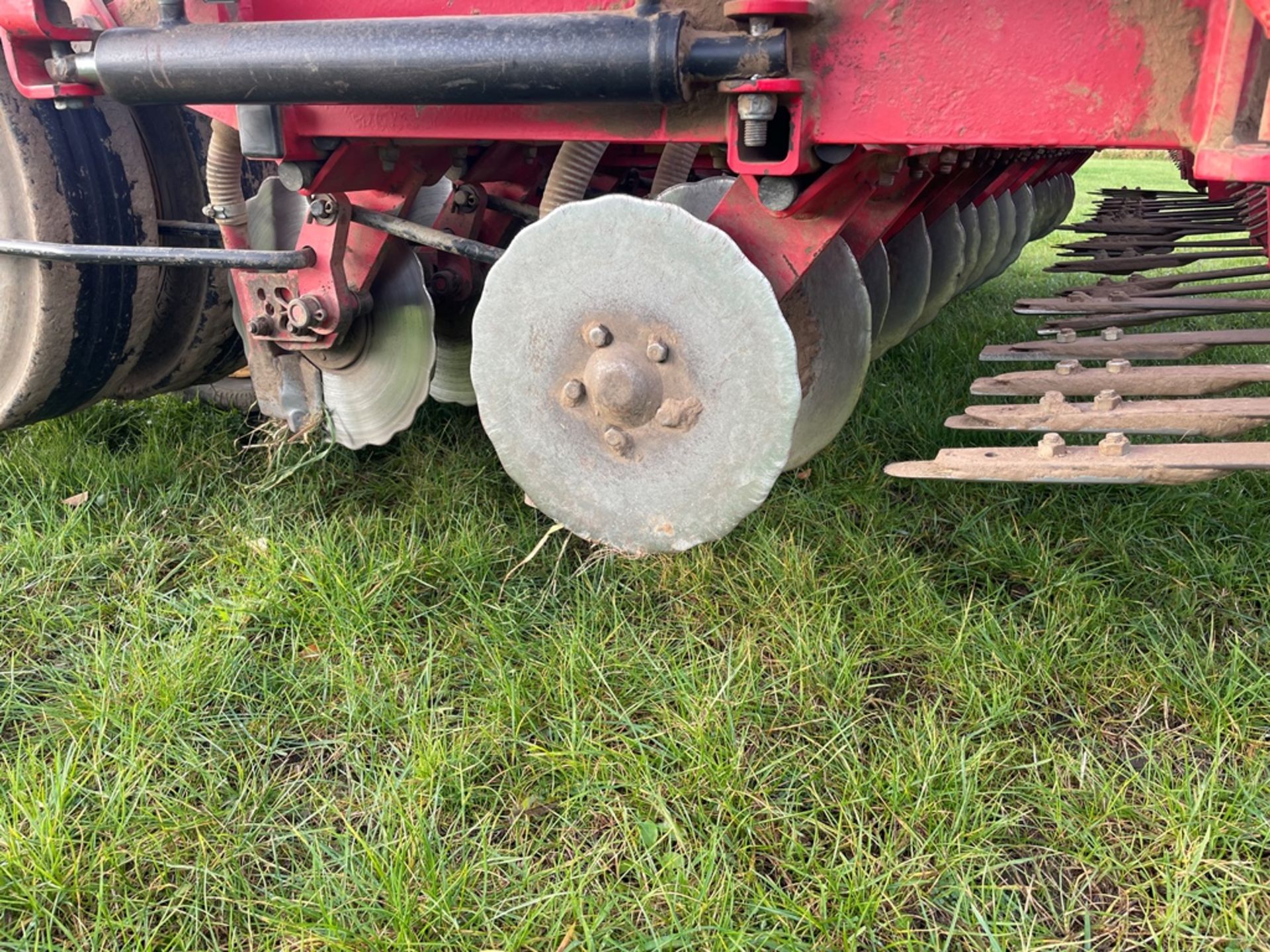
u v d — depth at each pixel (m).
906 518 2.99
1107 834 1.85
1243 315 5.37
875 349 3.01
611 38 1.61
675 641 2.41
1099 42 1.48
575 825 1.86
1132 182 13.19
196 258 2.34
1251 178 1.32
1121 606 2.49
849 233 2.43
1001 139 1.58
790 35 1.65
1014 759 2.04
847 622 2.48
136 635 2.37
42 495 3.03
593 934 1.63
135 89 1.97
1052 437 2.08
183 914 1.70
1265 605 2.49
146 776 1.95
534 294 1.95
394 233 2.41
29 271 2.55
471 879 1.75
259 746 2.08
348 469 3.23
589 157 2.15
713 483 1.92
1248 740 2.04
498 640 2.35
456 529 2.86
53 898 1.70
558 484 2.09
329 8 2.02
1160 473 1.90
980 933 1.66
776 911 1.66
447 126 2.02
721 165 2.21
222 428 3.54
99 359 2.79
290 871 1.80
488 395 2.07
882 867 1.78
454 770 1.96
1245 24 1.35
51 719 2.13
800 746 2.06
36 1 1.96
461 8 1.92
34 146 2.49
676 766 2.01
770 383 1.80
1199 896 1.69
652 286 1.84
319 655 2.36
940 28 1.57
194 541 2.88
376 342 2.69
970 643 2.35
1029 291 6.37
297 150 2.15
